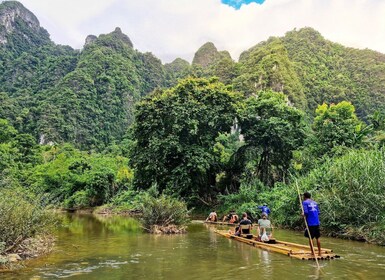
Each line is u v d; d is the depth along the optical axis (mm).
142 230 15297
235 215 18297
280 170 25312
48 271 7055
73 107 84750
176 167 23359
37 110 81312
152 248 10164
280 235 13203
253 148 24969
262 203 19328
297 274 6645
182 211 15195
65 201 39219
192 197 24031
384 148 14047
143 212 15062
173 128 23109
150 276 6594
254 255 8898
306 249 9438
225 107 24359
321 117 26750
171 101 24266
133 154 25375
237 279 6270
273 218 16844
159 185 24750
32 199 10164
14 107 82188
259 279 6254
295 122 25141
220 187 25781
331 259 8250
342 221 12609
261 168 25422
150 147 23672
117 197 36188
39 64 119062
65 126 77625
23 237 8578
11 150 47312
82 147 78812
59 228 16312
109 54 112250
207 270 7090
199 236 13180
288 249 8977
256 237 11445
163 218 14875
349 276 6477
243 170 25766
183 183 22734
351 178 12398
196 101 24188
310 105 81812
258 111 25172
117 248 10156
